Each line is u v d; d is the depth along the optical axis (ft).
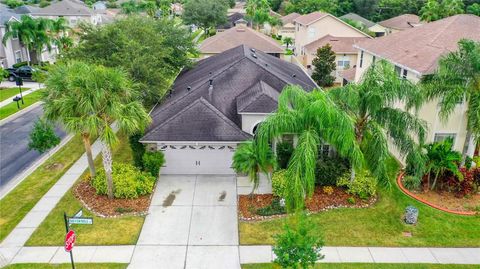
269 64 98.07
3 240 52.80
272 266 47.42
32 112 108.27
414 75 72.43
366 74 59.47
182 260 49.49
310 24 168.76
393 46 89.56
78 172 72.90
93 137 89.15
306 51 158.61
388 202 62.28
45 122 70.49
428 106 68.33
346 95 58.44
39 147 71.00
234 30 152.35
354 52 146.10
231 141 67.26
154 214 59.26
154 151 69.46
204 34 255.09
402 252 51.08
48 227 55.72
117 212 59.26
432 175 66.49
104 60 80.94
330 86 133.59
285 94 57.26
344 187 65.26
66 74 58.95
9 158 79.46
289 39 219.20
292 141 68.90
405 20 222.48
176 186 67.36
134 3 324.19
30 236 53.72
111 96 55.98
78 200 62.59
